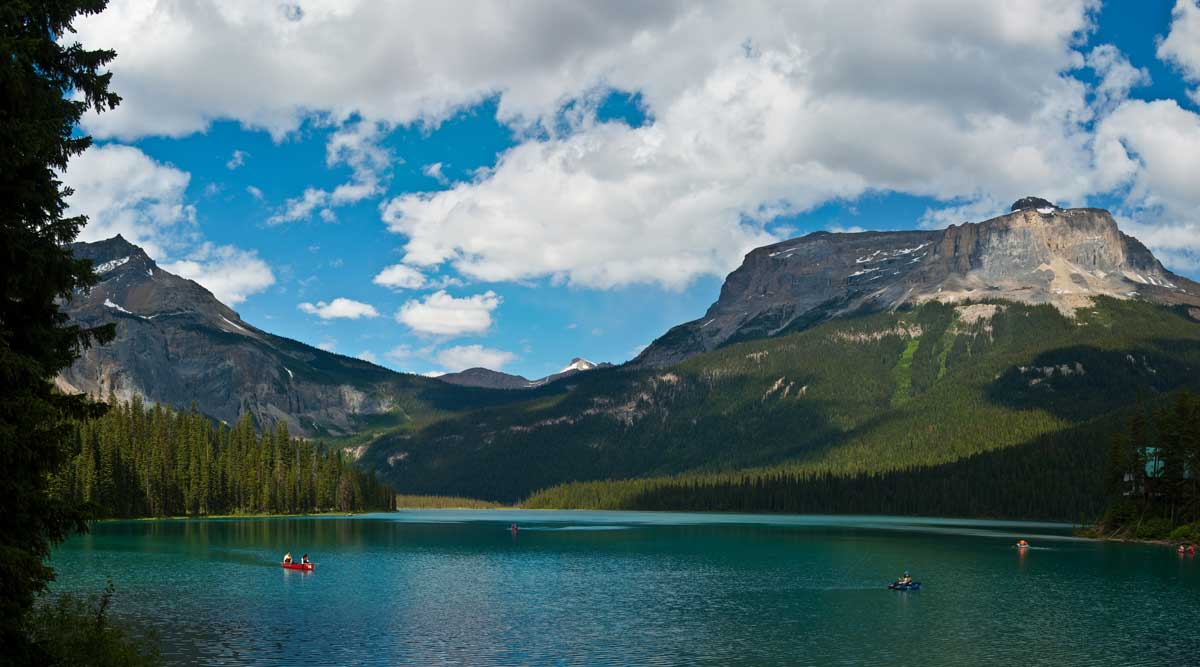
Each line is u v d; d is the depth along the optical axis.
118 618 85.00
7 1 28.97
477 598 100.62
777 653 72.75
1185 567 137.12
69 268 31.27
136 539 177.50
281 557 143.25
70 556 142.38
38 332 31.39
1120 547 175.88
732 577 123.81
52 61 31.58
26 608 32.06
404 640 76.31
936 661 70.00
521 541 194.50
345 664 67.50
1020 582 118.31
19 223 30.39
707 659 70.38
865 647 75.25
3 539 30.22
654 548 176.50
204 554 146.62
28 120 29.53
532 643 75.56
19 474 29.84
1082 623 86.50
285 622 83.94
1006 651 73.75
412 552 160.75
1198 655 72.44
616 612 91.81
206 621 84.19
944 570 133.12
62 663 39.03
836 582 118.25
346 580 115.88
